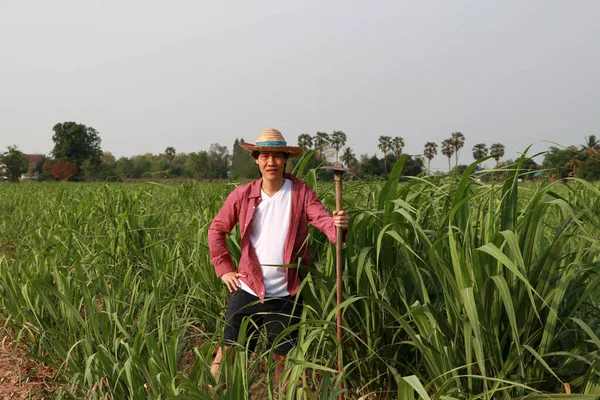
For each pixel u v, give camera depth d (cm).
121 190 642
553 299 250
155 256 496
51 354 366
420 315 260
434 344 265
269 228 330
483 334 253
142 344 333
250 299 336
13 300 432
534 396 234
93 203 645
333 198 356
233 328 339
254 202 331
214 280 427
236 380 256
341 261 293
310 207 328
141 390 283
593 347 279
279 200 331
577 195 297
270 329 336
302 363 250
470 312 229
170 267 462
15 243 691
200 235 388
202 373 272
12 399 351
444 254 283
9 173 7456
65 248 480
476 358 258
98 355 312
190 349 410
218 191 474
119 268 493
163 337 309
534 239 258
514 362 248
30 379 381
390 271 300
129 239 555
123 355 344
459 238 275
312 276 327
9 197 1205
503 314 261
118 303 373
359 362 310
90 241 587
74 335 359
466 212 279
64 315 381
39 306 410
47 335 390
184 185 736
